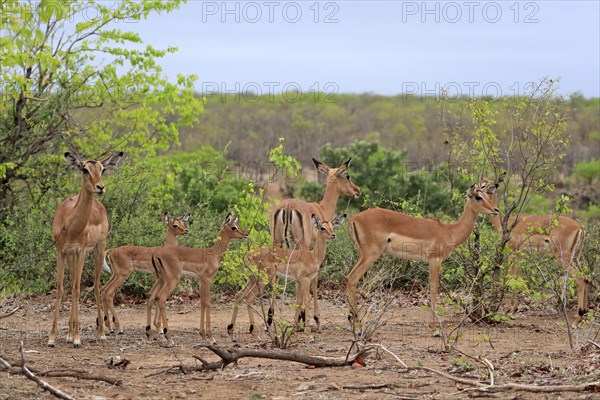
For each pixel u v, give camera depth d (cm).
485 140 1298
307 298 1160
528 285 1304
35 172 1580
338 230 1692
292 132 5081
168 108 1794
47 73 1595
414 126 5381
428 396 766
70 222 1038
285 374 861
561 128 1269
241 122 5497
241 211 1248
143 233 1522
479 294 1259
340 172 1420
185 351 1030
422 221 1238
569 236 1311
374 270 1552
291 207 1320
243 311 1382
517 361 940
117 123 1736
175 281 1102
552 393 772
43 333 1150
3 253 1409
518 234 1346
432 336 1151
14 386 786
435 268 1233
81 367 898
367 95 7781
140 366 912
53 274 1476
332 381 827
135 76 1714
